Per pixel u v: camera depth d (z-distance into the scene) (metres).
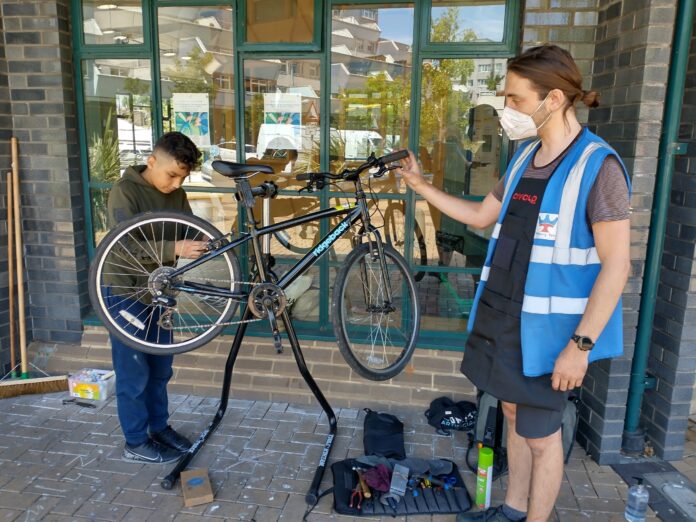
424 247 3.67
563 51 1.90
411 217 3.64
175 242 2.60
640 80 2.66
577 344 1.83
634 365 3.01
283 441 3.16
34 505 2.59
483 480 2.55
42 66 3.57
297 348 3.02
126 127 3.80
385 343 3.62
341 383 3.57
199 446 2.99
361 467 2.81
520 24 3.29
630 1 2.75
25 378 3.71
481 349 2.14
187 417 3.41
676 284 2.94
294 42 3.54
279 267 3.78
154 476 2.84
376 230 2.73
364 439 3.10
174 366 3.72
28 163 3.70
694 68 2.89
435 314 3.71
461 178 3.58
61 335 3.89
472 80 3.45
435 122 3.54
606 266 1.79
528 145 2.17
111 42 3.69
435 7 3.38
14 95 3.62
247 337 3.72
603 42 3.02
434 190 2.52
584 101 1.95
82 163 3.82
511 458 2.42
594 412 3.03
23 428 3.25
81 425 3.30
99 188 3.86
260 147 3.73
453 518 2.54
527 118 1.94
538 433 2.05
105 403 3.56
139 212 2.68
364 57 3.53
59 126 3.63
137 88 3.74
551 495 2.15
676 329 2.93
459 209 2.46
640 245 2.81
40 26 3.53
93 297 2.49
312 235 3.75
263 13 3.55
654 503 2.66
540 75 1.86
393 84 3.54
